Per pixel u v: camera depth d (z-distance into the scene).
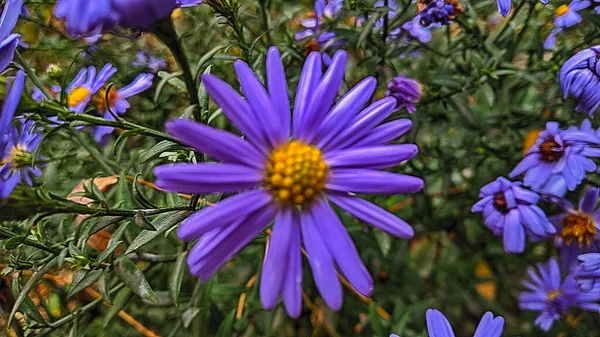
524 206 0.12
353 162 0.07
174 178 0.06
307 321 0.15
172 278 0.10
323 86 0.07
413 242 0.16
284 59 0.15
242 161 0.07
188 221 0.06
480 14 0.16
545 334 0.15
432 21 0.14
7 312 0.12
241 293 0.14
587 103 0.11
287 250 0.07
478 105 0.16
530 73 0.14
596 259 0.11
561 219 0.13
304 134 0.07
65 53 0.16
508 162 0.15
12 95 0.06
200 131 0.06
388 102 0.07
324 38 0.14
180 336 0.14
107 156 0.15
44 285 0.13
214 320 0.14
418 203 0.16
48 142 0.14
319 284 0.06
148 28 0.07
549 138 0.12
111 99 0.14
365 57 0.14
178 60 0.07
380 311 0.15
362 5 0.13
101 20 0.06
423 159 0.16
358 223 0.15
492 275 0.16
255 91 0.07
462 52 0.15
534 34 0.15
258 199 0.07
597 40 0.14
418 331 0.14
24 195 0.07
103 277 0.10
